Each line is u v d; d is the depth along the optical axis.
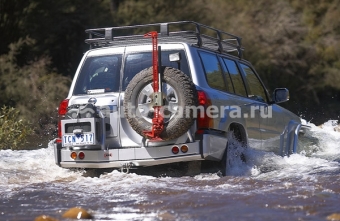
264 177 12.05
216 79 12.49
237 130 13.02
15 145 22.84
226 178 11.66
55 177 12.77
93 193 10.71
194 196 10.06
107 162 11.88
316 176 11.92
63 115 12.36
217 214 8.76
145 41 12.95
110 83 12.29
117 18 37.78
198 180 11.52
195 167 12.24
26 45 35.72
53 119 33.09
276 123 14.77
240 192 10.34
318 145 18.22
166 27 12.61
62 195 10.61
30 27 36.06
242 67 14.10
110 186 11.16
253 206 9.27
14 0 35.81
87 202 9.94
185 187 10.88
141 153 11.68
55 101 33.53
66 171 13.03
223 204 9.43
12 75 34.19
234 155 12.80
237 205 9.34
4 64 34.47
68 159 12.16
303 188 10.62
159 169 12.41
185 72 11.91
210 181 11.41
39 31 36.25
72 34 37.03
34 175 13.07
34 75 34.25
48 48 36.31
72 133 11.91
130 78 12.22
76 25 37.19
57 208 9.57
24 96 33.62
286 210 8.97
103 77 12.38
